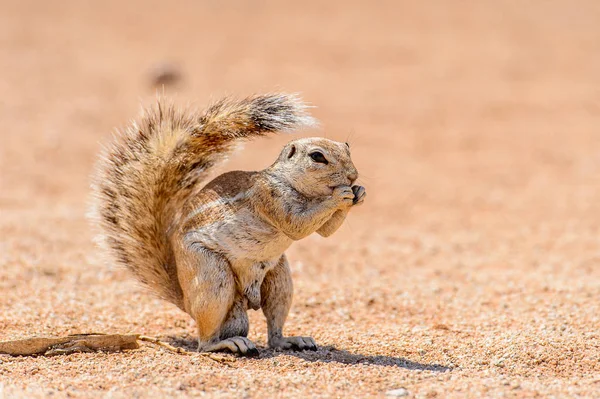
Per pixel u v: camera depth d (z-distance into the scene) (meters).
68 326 12.20
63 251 16.91
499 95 40.38
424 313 13.56
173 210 11.46
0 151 27.28
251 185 10.48
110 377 9.35
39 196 22.61
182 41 52.59
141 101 14.48
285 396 8.79
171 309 13.41
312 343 11.09
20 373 9.62
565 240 20.22
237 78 41.50
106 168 11.50
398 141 32.34
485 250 19.31
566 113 37.34
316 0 67.38
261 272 10.71
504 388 9.06
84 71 42.84
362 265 17.28
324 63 47.00
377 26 57.97
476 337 11.94
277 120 10.61
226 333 10.80
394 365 10.39
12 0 63.38
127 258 11.52
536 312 13.35
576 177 27.86
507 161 30.12
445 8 64.06
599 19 60.03
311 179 10.22
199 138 11.12
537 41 53.66
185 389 8.90
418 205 24.30
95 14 60.75
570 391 8.96
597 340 11.40
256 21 59.72
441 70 45.91
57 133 30.11
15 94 36.69
